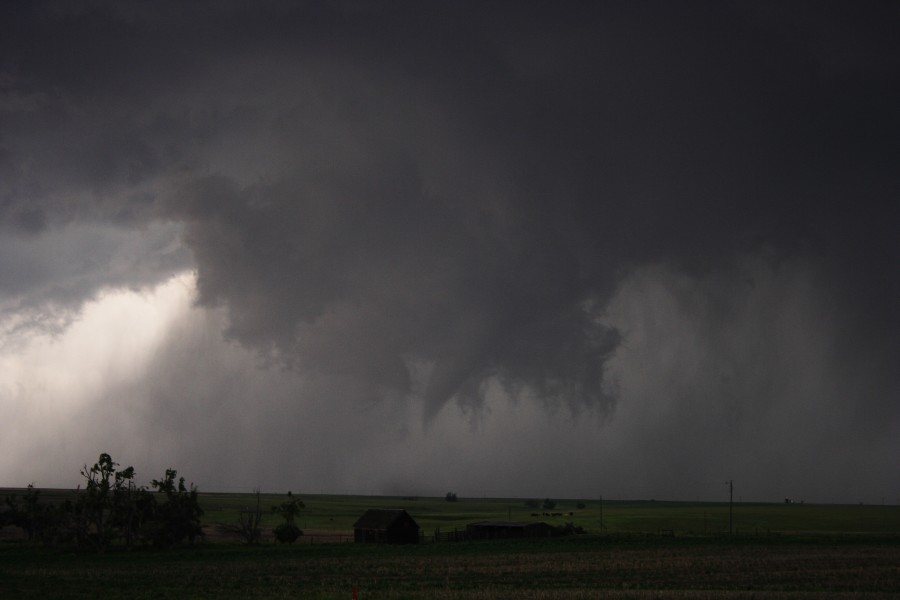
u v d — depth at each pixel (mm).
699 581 69188
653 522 199375
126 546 114938
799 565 82562
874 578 71000
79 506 114500
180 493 120688
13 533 145625
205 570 82188
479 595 57625
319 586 66625
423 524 195500
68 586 68750
